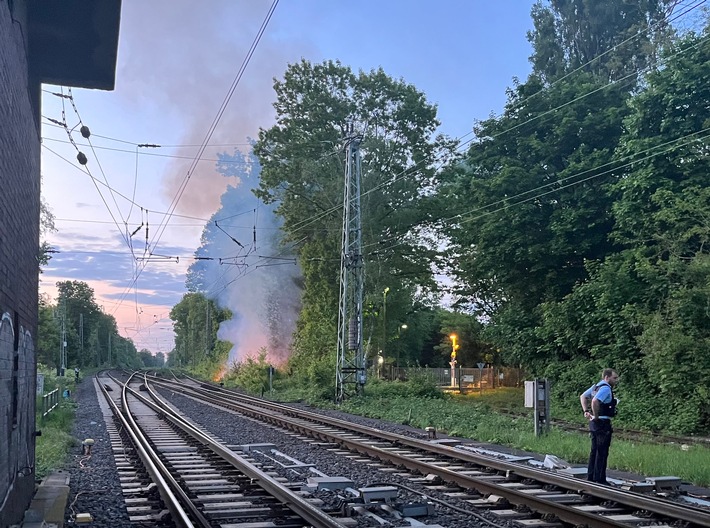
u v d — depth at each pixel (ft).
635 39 145.07
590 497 33.06
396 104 158.51
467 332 197.88
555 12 163.32
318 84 157.38
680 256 83.30
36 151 35.35
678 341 76.38
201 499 33.73
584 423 83.51
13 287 25.96
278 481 38.19
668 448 52.54
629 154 91.71
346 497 34.22
